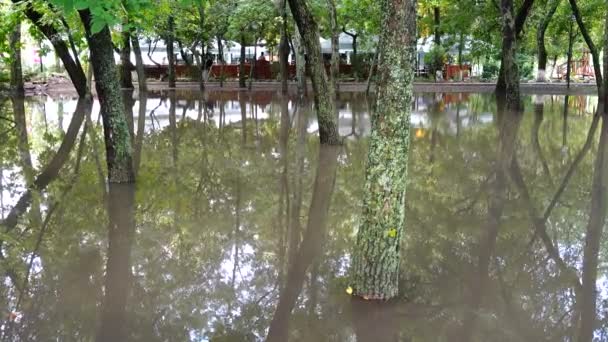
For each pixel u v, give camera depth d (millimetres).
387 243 4793
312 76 12234
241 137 14312
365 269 4871
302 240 6613
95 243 6453
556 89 32688
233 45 40969
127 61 30750
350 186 9062
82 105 21641
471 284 5312
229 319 4602
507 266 5820
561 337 4316
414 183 9281
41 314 4684
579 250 6324
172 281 5418
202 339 4285
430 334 4336
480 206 8016
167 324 4531
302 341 4250
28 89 28781
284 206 8016
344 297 4941
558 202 8211
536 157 11484
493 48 29219
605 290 5258
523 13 19625
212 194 8648
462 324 4492
